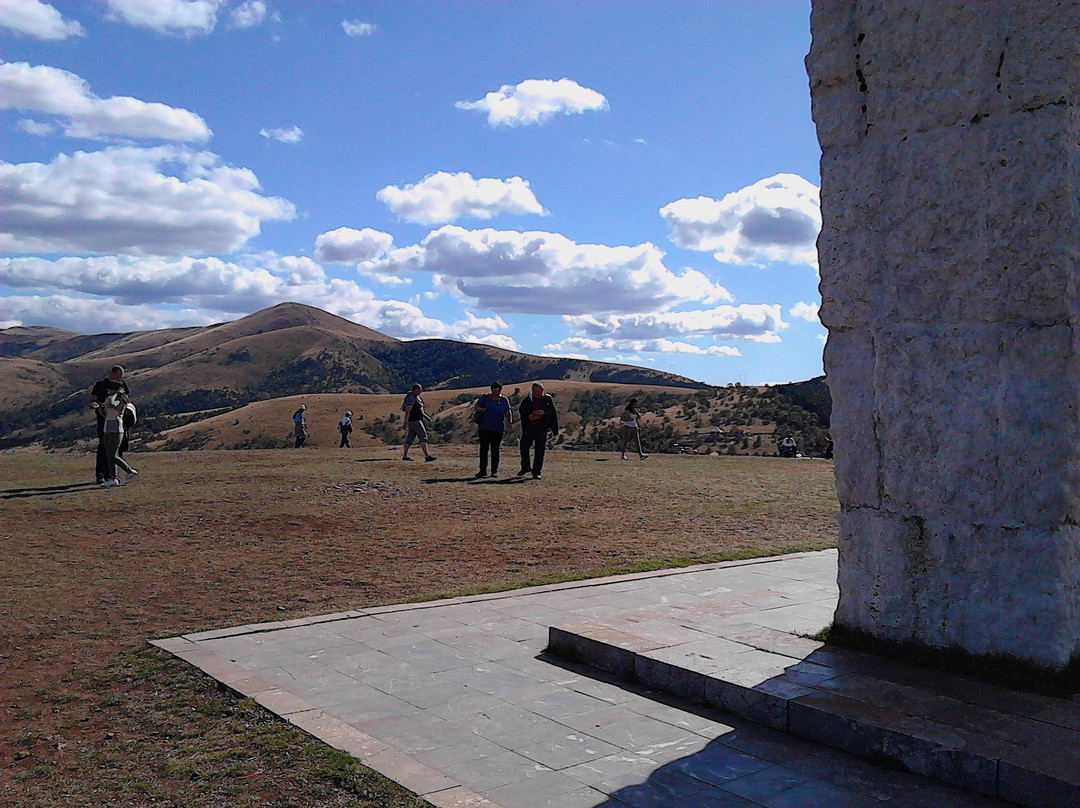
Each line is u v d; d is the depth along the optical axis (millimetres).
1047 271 4848
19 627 6969
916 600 5363
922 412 5332
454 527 11953
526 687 5422
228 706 5105
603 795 3908
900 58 5387
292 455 23891
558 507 13680
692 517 12820
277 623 7023
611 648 5691
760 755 4340
